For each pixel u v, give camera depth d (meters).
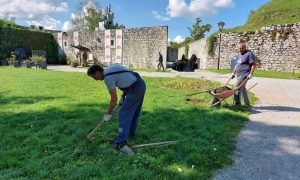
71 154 4.46
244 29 31.39
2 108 7.64
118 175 3.76
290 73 22.34
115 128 5.80
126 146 4.65
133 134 5.34
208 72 24.31
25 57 36.91
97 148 4.72
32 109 7.53
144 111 7.37
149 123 6.24
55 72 21.12
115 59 35.59
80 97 9.66
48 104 8.23
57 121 6.31
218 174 4.01
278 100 9.78
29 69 23.95
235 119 6.93
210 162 4.31
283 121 6.91
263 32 25.11
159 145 4.87
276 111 8.01
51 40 41.47
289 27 23.69
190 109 7.73
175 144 4.92
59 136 5.30
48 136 5.27
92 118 6.53
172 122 6.40
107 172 3.86
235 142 5.33
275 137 5.68
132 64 34.03
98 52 37.22
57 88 12.05
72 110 7.45
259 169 4.22
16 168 4.02
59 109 7.56
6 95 9.91
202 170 4.07
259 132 6.00
